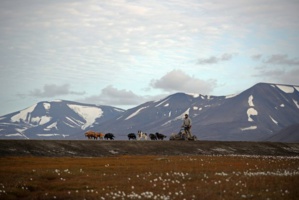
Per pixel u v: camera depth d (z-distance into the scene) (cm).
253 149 9331
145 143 8512
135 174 4647
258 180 4084
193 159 6581
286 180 4062
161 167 5300
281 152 9494
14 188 3812
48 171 4725
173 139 9525
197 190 3616
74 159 6294
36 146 7069
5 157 6284
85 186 3934
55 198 3506
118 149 7975
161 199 3312
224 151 8875
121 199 3344
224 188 3700
